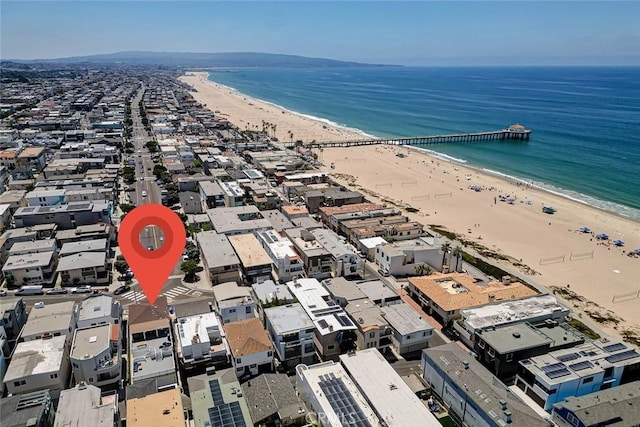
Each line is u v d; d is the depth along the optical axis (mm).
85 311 78562
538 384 65938
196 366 70000
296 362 74062
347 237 126250
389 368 66750
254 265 98250
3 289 94562
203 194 153125
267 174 184750
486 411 57312
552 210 156375
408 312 84375
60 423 53438
